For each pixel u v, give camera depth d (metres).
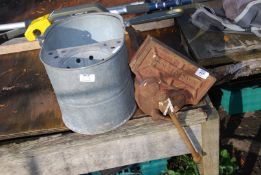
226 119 2.60
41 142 1.57
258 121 2.56
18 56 2.14
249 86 2.50
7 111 1.75
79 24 1.56
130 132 1.54
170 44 2.12
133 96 1.59
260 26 1.99
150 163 2.14
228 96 2.50
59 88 1.39
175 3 2.18
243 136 2.46
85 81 1.33
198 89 1.51
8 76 1.99
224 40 1.99
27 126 1.64
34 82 1.91
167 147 1.64
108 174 2.06
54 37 1.53
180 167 2.22
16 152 1.55
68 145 1.54
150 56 1.48
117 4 2.49
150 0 2.34
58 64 1.42
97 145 1.57
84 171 1.68
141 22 2.13
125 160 1.66
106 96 1.41
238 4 2.04
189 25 2.13
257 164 2.28
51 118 1.67
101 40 1.62
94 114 1.45
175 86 1.50
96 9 1.82
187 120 1.55
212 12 2.11
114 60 1.34
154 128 1.55
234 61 1.87
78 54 1.45
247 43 1.94
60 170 1.66
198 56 1.89
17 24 2.17
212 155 1.70
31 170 1.63
